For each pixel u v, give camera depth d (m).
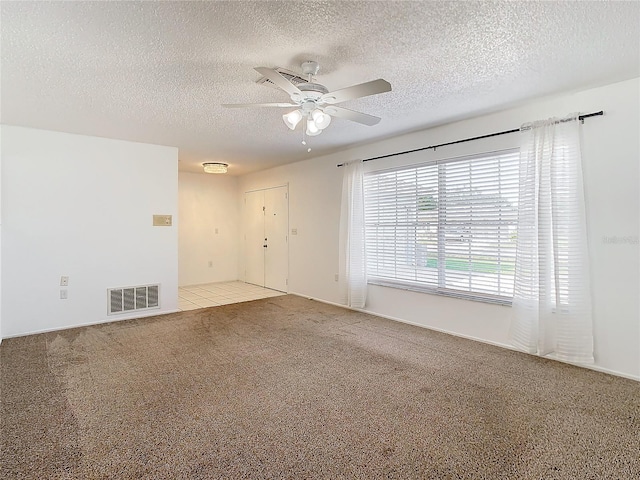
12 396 2.51
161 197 4.86
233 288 6.97
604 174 2.90
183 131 4.11
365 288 4.88
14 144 3.88
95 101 3.10
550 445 1.97
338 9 1.82
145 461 1.83
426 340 3.77
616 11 1.85
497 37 2.11
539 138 3.15
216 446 1.96
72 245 4.24
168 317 4.70
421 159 4.20
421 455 1.89
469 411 2.33
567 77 2.70
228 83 2.73
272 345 3.61
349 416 2.27
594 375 2.87
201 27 1.97
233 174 7.52
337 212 5.38
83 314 4.32
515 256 3.41
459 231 3.90
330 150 5.20
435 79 2.71
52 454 1.88
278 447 1.95
